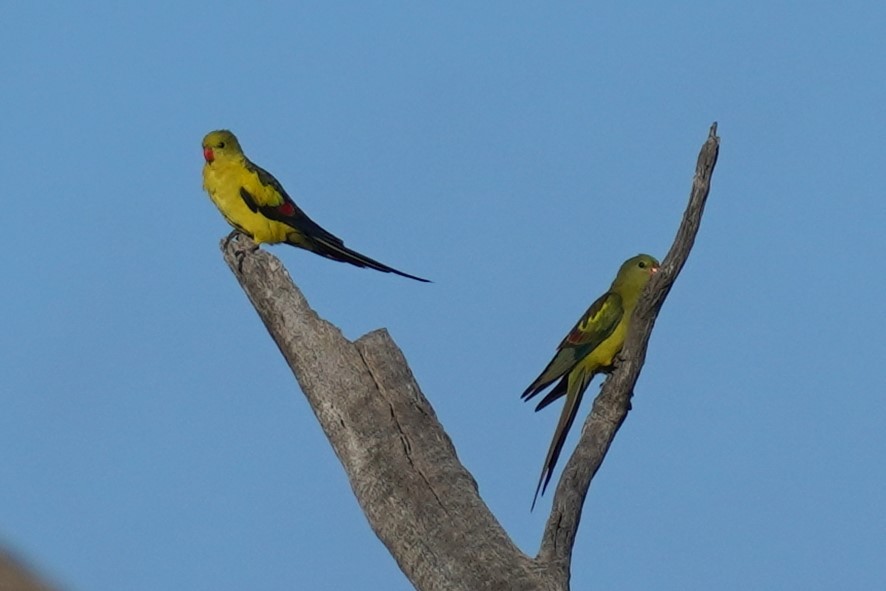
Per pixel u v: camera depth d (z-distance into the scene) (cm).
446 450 1247
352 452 1246
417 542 1205
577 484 1267
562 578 1202
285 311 1292
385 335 1288
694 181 1212
